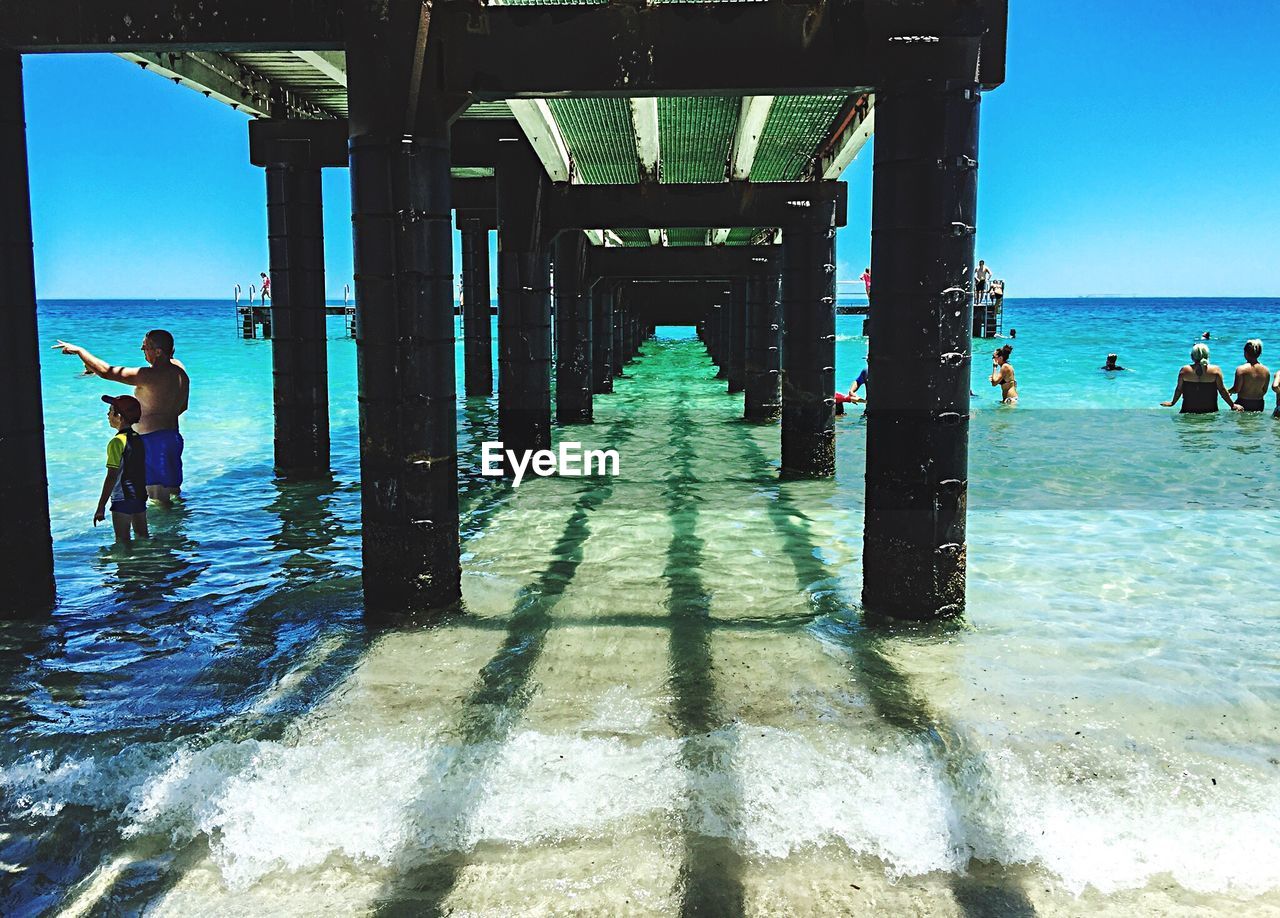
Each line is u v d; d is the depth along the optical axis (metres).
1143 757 3.29
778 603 5.09
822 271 9.09
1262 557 5.97
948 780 3.13
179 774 3.17
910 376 4.51
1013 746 3.36
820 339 9.09
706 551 6.23
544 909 2.54
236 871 2.72
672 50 4.36
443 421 4.77
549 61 4.38
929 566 4.66
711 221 9.51
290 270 8.79
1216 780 3.14
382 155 4.40
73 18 4.43
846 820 2.92
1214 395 13.84
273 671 4.12
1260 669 4.11
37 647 4.45
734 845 2.81
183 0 4.40
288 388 8.89
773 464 10.04
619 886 2.63
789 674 4.06
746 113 7.14
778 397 13.81
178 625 4.75
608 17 4.36
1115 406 15.34
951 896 2.60
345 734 3.46
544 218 9.69
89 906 2.58
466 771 3.18
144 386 7.42
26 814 3.00
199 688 3.93
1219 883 2.65
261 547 6.30
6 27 4.44
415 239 4.49
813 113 7.52
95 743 3.39
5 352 4.75
